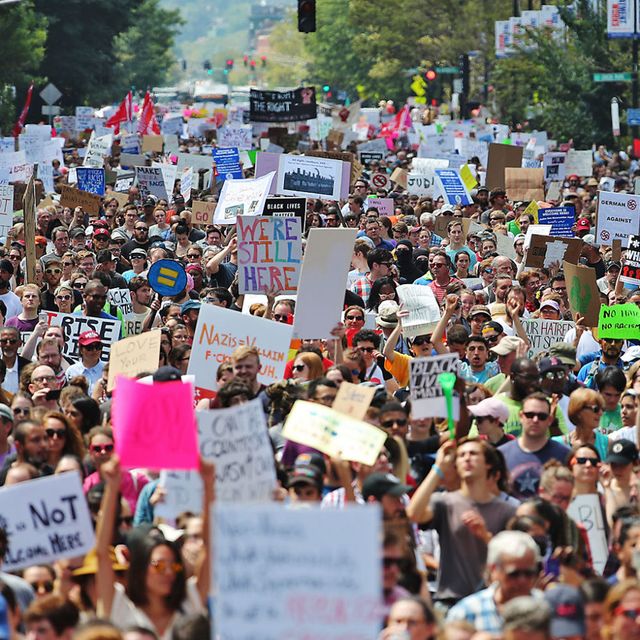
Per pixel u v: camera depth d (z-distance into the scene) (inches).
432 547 960.3
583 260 2084.2
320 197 2346.2
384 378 1374.3
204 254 2138.3
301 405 950.4
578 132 6309.1
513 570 756.6
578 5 6392.7
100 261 1930.4
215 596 629.0
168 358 1397.6
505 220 2556.6
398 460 998.4
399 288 1454.2
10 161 2925.7
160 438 829.2
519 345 1298.0
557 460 1013.2
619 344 1417.3
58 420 1032.2
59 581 830.5
